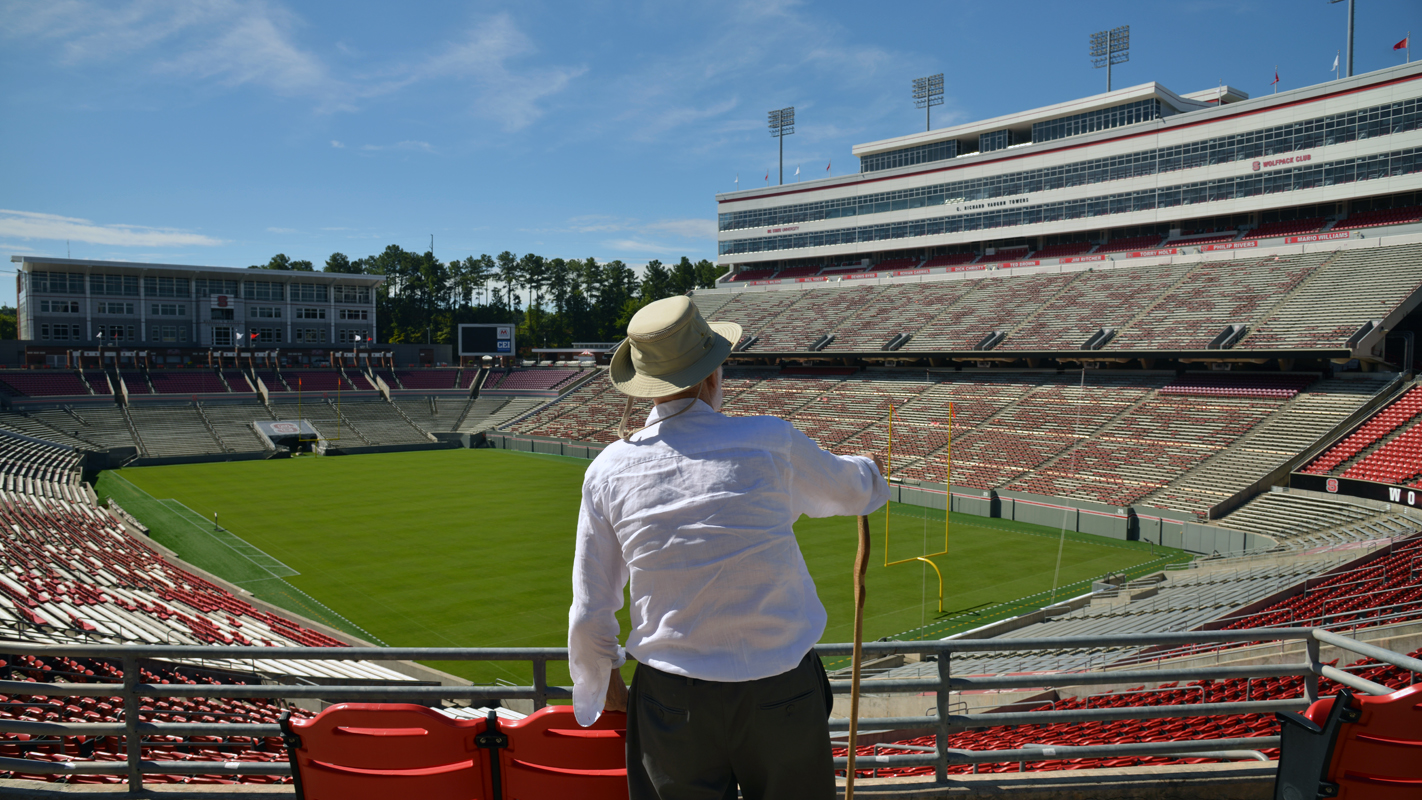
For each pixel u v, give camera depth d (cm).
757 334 7462
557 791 304
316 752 316
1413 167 4891
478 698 390
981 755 423
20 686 406
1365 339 4275
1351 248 5081
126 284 8094
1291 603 2092
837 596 3042
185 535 3991
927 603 2970
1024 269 6775
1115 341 5331
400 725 307
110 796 406
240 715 1434
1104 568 3425
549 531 4062
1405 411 3984
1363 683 394
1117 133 6234
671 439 236
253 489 5291
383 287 13625
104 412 6981
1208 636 424
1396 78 4928
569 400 8219
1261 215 5888
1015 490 4428
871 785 420
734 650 225
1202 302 5325
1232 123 5659
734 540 222
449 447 7669
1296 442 4112
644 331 233
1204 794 430
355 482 5594
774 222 8525
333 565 3459
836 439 5769
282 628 2438
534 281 13838
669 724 231
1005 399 5684
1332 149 5209
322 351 8844
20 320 8225
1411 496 3256
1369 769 327
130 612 2264
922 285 7294
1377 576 2188
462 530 4091
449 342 13200
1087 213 6438
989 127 7238
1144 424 4806
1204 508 3838
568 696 390
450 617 2822
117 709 1279
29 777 436
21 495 4178
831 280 7994
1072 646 406
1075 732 1302
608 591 242
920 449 5306
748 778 242
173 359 7994
